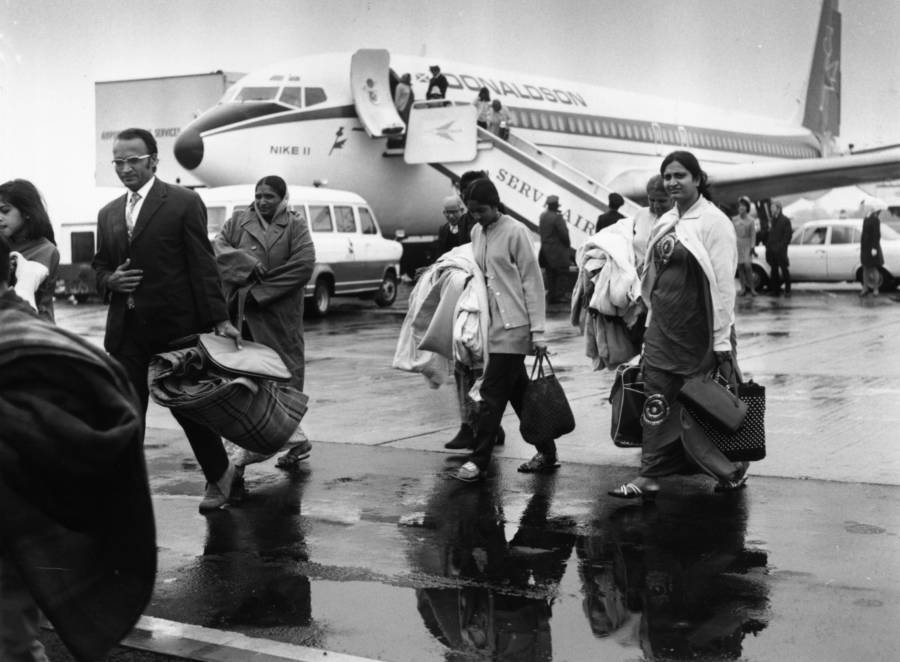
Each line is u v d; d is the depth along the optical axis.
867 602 3.82
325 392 9.37
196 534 4.93
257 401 5.15
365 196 22.19
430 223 23.73
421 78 22.81
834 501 5.25
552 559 4.45
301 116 21.00
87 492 2.36
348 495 5.64
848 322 14.98
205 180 20.86
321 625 3.74
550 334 14.32
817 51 44.22
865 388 8.83
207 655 3.48
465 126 21.41
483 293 5.91
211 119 20.67
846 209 48.72
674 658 3.36
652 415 5.24
